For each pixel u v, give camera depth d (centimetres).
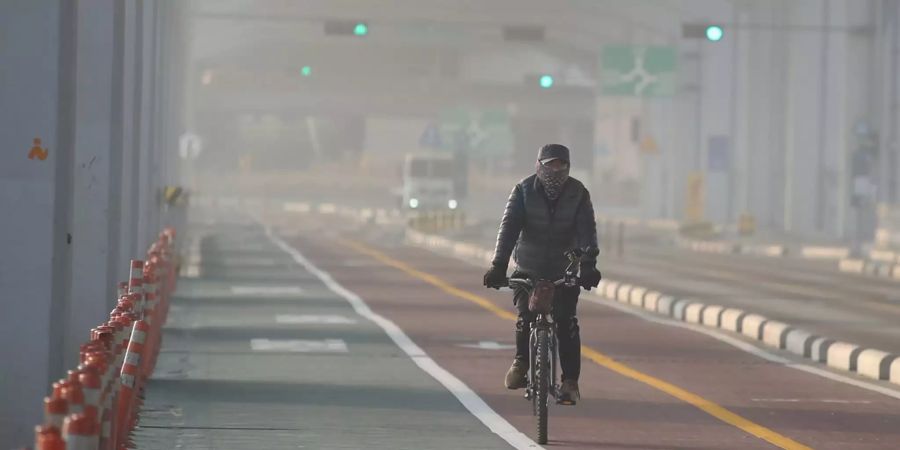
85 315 5434
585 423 4062
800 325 7731
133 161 7062
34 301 3434
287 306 7969
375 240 17325
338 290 9275
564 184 3544
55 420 2006
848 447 3759
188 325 6762
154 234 9188
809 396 4759
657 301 8275
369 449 3569
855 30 19425
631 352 6053
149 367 4916
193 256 12712
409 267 12056
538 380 3600
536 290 3478
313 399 4459
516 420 4091
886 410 4462
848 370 5569
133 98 6462
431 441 3703
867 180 15638
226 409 4209
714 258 15188
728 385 5012
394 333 6619
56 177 3434
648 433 3912
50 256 3434
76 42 3494
